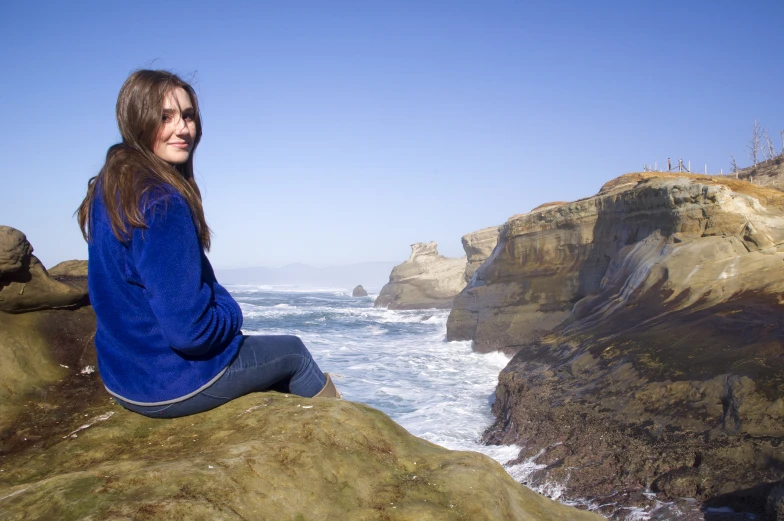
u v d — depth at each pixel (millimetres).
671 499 7723
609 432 9609
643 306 13828
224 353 2434
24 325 3125
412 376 18562
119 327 2291
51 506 1750
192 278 2131
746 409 8328
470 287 26312
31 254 3145
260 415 2412
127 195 2111
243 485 1959
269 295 92250
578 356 12867
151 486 1864
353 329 35438
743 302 11773
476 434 12477
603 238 20203
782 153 32812
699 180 17875
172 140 2375
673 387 9711
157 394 2324
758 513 6965
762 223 13766
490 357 21438
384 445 2424
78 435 2410
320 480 2104
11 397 2752
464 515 2164
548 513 2605
